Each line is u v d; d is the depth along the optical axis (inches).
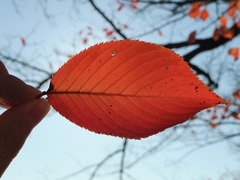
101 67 4.6
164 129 4.4
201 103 4.1
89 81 4.8
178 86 4.2
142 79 4.4
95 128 4.9
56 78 4.9
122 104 4.7
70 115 4.9
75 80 4.8
